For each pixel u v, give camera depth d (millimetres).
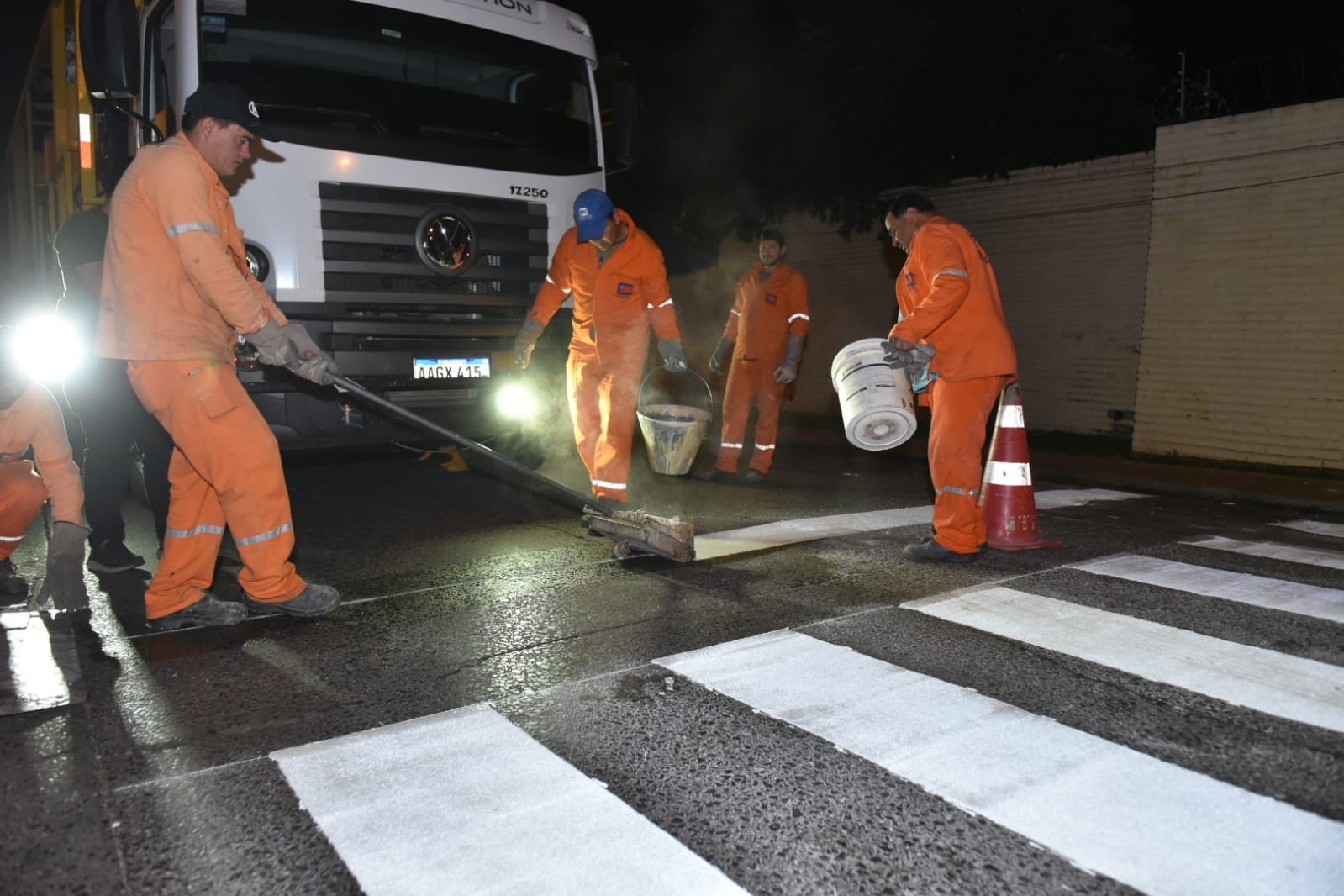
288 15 5824
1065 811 2457
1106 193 11773
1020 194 12609
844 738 2877
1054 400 12562
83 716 3066
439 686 3326
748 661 3520
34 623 3998
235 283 3533
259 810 2479
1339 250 9391
